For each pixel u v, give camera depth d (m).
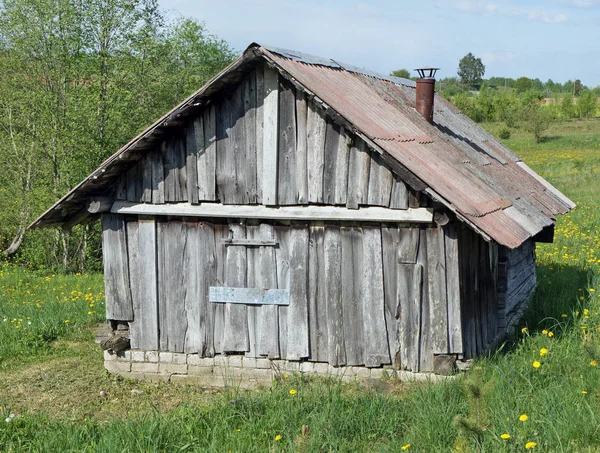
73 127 20.88
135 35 21.98
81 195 9.94
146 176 10.01
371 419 7.54
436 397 7.70
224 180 9.70
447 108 15.80
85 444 7.41
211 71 37.34
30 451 7.37
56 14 21.00
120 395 9.78
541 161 46.28
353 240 9.36
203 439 7.30
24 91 21.11
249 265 9.83
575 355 8.56
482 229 8.07
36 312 13.85
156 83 22.81
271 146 9.41
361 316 9.39
